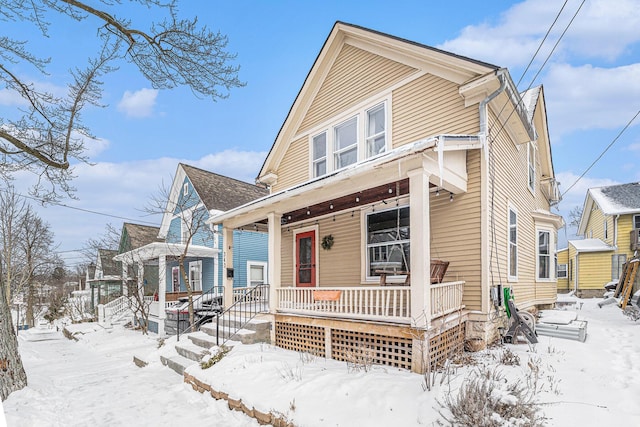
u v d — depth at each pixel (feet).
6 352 18.39
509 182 26.35
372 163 17.98
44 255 83.51
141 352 31.04
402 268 25.03
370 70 28.78
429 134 24.45
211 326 28.17
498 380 13.35
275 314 24.62
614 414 11.51
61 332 62.28
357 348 18.97
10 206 70.08
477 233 21.31
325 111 32.35
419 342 16.34
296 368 17.58
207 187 53.98
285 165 36.32
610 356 18.25
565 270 75.92
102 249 70.18
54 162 23.39
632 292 41.96
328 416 12.82
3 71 21.22
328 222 31.30
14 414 15.56
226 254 30.01
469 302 21.26
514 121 26.20
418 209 17.01
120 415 16.69
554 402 12.38
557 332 23.24
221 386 17.40
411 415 12.03
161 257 42.86
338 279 29.89
